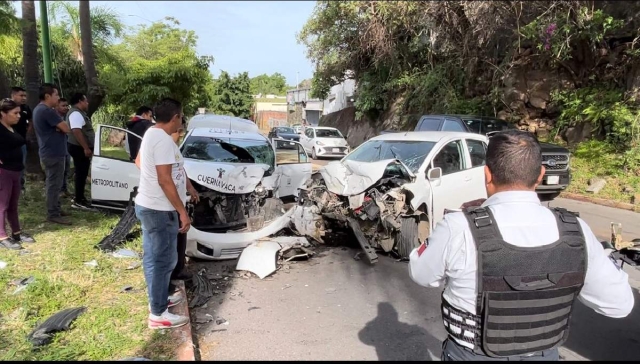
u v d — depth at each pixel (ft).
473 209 5.83
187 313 12.71
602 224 26.20
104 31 53.83
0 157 16.76
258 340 11.98
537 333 5.63
